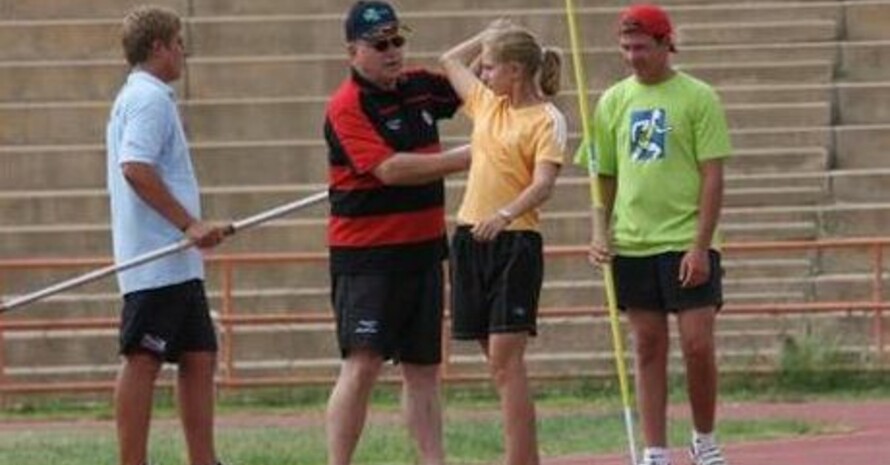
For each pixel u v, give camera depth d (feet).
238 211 279.28
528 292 124.16
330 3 305.53
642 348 134.41
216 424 213.05
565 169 276.21
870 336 248.73
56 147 288.71
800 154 282.36
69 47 301.63
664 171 131.64
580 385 240.73
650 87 132.36
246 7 304.30
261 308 261.03
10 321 254.47
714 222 131.13
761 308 239.91
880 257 243.40
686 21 300.20
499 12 300.20
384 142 119.85
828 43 297.33
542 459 168.55
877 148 285.02
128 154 124.16
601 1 300.20
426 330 123.03
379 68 120.16
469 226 124.57
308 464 165.17
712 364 132.67
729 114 288.51
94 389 244.83
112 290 261.85
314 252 274.16
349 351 121.80
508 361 124.47
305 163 285.84
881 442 181.16
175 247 125.39
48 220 280.51
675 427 189.37
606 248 131.13
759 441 183.01
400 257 120.98
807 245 242.78
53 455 172.35
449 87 125.39
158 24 126.21
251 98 294.87
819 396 233.96
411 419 124.26
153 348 126.41
